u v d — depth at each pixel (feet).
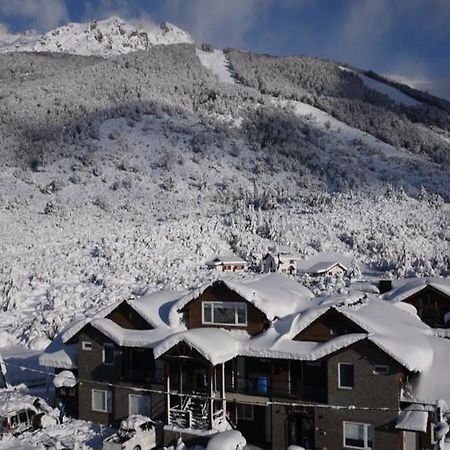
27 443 90.27
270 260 269.44
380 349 78.84
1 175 545.44
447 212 386.52
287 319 92.02
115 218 438.81
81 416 99.96
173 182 554.46
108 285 224.12
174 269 256.93
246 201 487.61
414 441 79.61
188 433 86.12
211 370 86.12
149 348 93.25
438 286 105.50
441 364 81.87
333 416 82.28
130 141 649.61
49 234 351.46
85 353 100.01
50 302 200.95
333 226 343.67
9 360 144.97
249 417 91.61
